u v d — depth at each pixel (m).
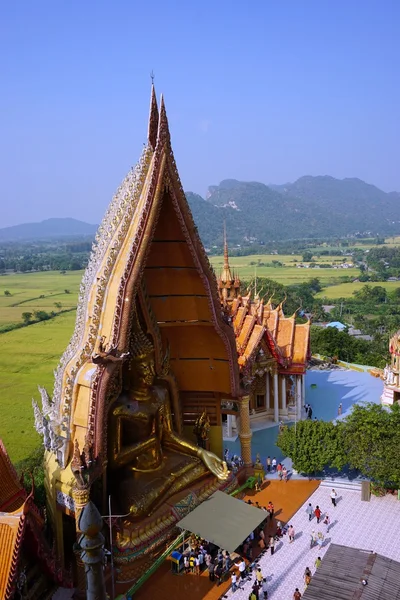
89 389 24.83
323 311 139.50
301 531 29.88
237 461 36.03
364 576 21.89
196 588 25.09
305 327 49.50
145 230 25.92
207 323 31.55
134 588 24.61
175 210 27.73
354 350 72.88
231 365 32.41
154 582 25.50
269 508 31.55
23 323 145.75
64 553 25.77
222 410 36.06
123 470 28.94
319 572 22.55
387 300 170.88
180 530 27.92
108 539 25.31
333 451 34.56
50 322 149.75
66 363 27.25
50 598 22.52
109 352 24.73
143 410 28.98
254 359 44.69
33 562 22.03
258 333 44.59
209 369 33.44
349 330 124.50
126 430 28.97
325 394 55.78
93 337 26.20
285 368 47.41
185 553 26.73
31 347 115.94
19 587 20.44
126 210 27.33
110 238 28.30
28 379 89.31
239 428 35.25
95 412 24.67
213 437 34.38
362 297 172.50
